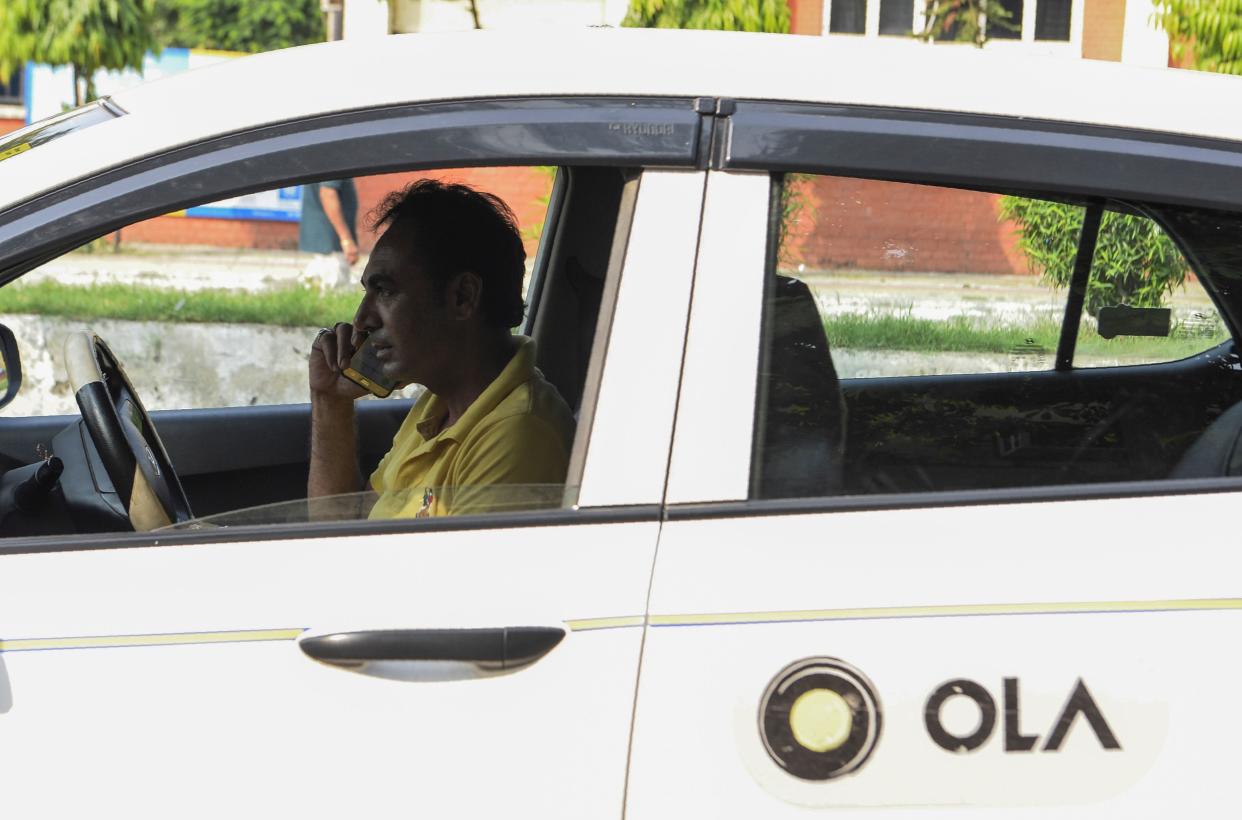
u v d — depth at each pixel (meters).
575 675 2.72
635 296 2.85
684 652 2.72
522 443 3.47
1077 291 3.04
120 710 2.71
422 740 2.71
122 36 12.38
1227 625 2.73
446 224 3.62
